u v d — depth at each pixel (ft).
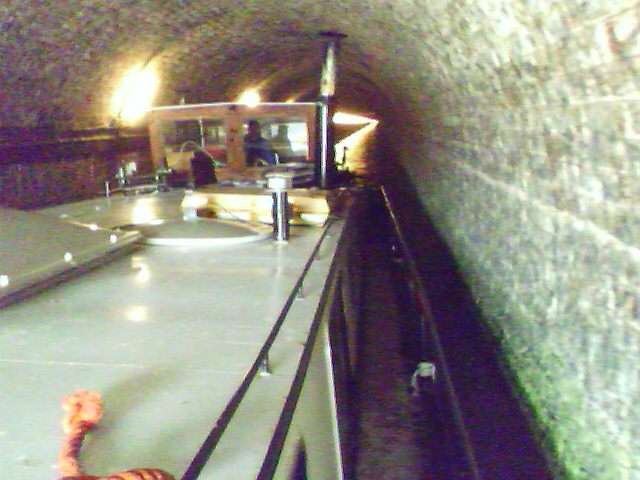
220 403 6.60
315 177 24.20
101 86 27.12
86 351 8.03
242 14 27.04
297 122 24.66
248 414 6.35
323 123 24.36
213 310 9.68
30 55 21.25
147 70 29.32
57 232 12.50
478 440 12.63
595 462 9.98
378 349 19.97
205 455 4.37
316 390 8.78
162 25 25.16
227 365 7.59
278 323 7.22
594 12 7.91
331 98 24.58
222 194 18.56
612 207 9.09
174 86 33.45
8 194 23.16
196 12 25.14
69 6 19.76
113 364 7.62
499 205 16.83
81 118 27.71
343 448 11.01
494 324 17.44
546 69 10.68
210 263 12.65
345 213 18.42
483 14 11.78
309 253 13.56
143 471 4.68
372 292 25.32
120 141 30.99
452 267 25.16
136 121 32.12
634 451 8.48
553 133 11.68
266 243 14.61
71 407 5.96
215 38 30.07
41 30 20.27
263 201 17.95
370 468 13.35
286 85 49.65
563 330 11.49
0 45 19.72
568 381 11.25
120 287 10.97
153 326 8.96
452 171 25.89
